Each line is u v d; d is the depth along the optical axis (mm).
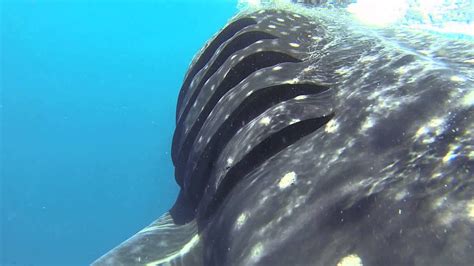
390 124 2533
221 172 3055
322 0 6656
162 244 3467
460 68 3062
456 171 2104
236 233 2648
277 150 2893
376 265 1939
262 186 2707
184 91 4898
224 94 3689
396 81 2857
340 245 2111
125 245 3523
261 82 3248
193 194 3676
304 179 2535
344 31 4398
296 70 3367
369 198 2205
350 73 3244
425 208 2010
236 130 3271
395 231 2002
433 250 1845
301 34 4094
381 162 2359
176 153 4738
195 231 3338
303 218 2352
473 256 1752
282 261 2256
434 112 2469
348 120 2730
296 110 2932
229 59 3805
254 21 4371
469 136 2252
